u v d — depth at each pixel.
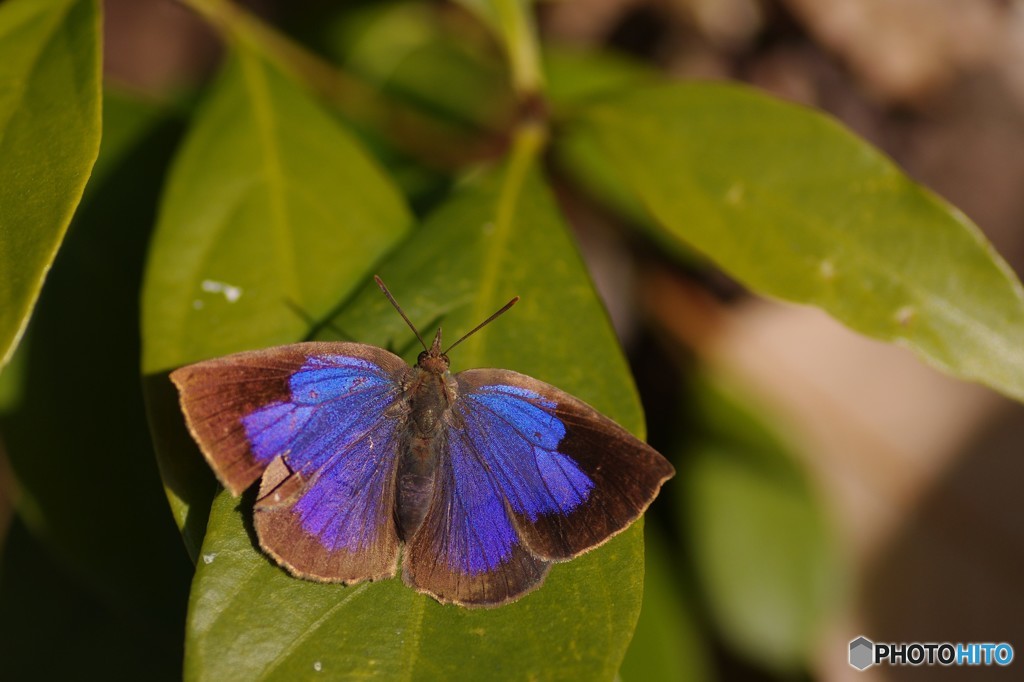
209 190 0.26
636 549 0.25
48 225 0.25
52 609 0.27
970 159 0.32
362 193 0.27
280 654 0.25
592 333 0.26
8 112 0.25
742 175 0.27
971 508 0.31
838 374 0.31
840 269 0.26
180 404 0.25
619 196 0.30
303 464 0.25
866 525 0.31
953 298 0.26
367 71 0.31
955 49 0.32
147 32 0.33
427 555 0.25
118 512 0.27
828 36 0.32
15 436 0.27
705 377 0.31
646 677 0.28
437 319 0.26
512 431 0.26
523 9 0.28
